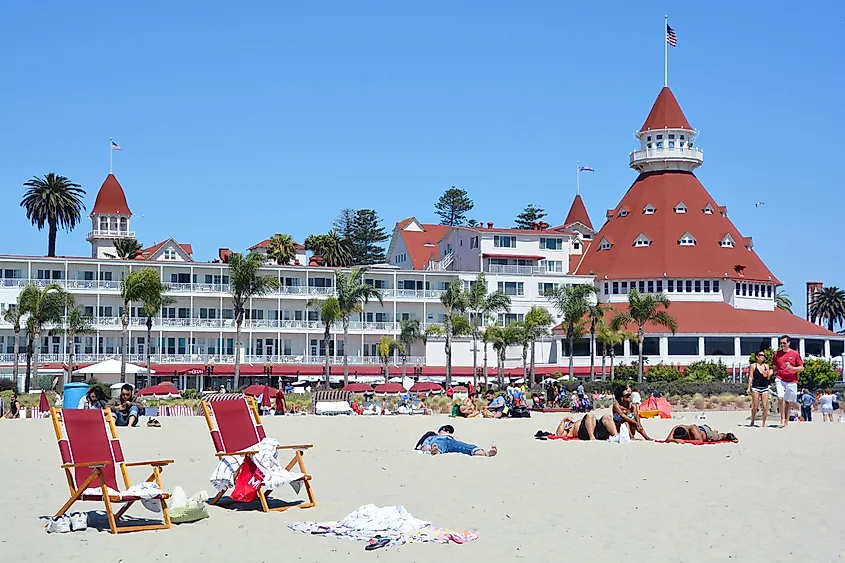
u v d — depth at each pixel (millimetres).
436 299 119500
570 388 96250
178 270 110562
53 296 91562
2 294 103500
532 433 36438
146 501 15711
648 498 18078
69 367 94188
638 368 109875
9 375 100875
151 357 106000
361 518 15352
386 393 89312
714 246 132500
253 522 15594
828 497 18156
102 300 107562
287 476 16828
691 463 23625
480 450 26094
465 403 51188
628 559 13055
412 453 26984
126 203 175250
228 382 107688
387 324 116188
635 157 141125
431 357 117250
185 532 14805
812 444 28594
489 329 109812
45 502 17484
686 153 139000
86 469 15477
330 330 113438
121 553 13391
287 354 113125
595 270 134250
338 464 24016
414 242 150125
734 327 123062
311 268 115562
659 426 41906
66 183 137125
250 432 17625
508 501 17766
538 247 129875
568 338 110750
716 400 76312
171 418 49688
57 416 15805
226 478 16922
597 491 18969
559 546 13852
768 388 36875
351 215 184000
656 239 132750
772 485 19719
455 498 18125
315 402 64750
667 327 118875
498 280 124875
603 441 30234
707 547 13773
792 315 134750
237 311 93625
